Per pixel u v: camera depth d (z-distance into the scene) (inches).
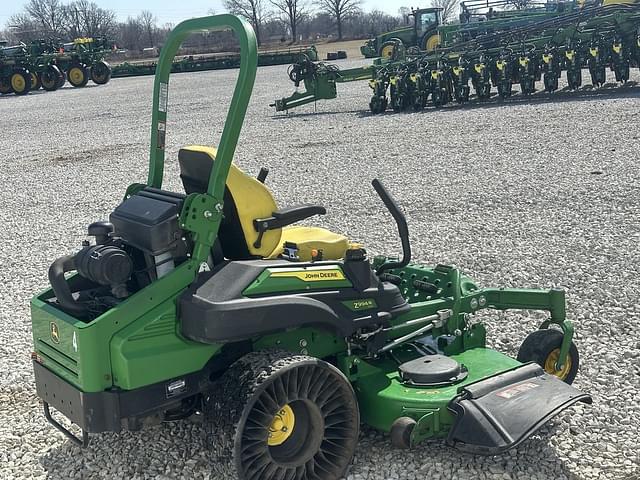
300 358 156.0
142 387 153.9
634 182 441.1
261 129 826.8
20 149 811.4
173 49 182.4
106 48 1785.2
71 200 531.5
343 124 818.8
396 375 179.6
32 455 188.2
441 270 204.2
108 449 185.9
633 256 315.6
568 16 860.6
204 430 164.7
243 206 172.6
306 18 4311.0
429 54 917.8
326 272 169.0
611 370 215.8
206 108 1078.4
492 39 907.4
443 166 537.3
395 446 168.4
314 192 490.9
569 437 179.6
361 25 4330.7
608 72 1033.5
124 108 1171.9
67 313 166.6
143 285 171.2
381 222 402.6
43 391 173.3
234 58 2165.4
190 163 179.0
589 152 534.6
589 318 255.4
